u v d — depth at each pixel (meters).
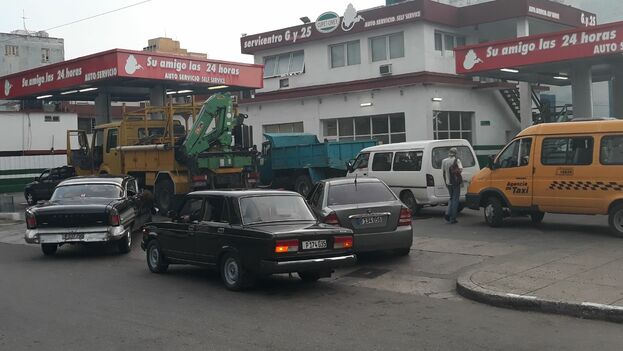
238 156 19.70
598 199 12.60
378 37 29.08
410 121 27.47
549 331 6.61
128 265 12.08
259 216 9.32
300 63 32.41
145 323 7.36
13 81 29.39
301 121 32.09
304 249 8.75
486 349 6.00
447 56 28.83
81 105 56.56
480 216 16.84
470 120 29.45
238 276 9.05
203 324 7.26
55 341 6.67
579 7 39.41
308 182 22.05
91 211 12.89
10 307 8.38
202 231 9.75
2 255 14.06
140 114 20.73
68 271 11.49
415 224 15.59
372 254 11.92
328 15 30.36
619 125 12.47
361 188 11.35
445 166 15.59
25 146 46.59
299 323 7.22
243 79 27.78
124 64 23.30
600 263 9.53
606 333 6.46
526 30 27.12
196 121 19.02
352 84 29.44
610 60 22.45
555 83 28.78
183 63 25.17
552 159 13.38
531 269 9.30
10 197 24.02
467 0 36.12
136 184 16.11
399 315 7.53
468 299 8.32
